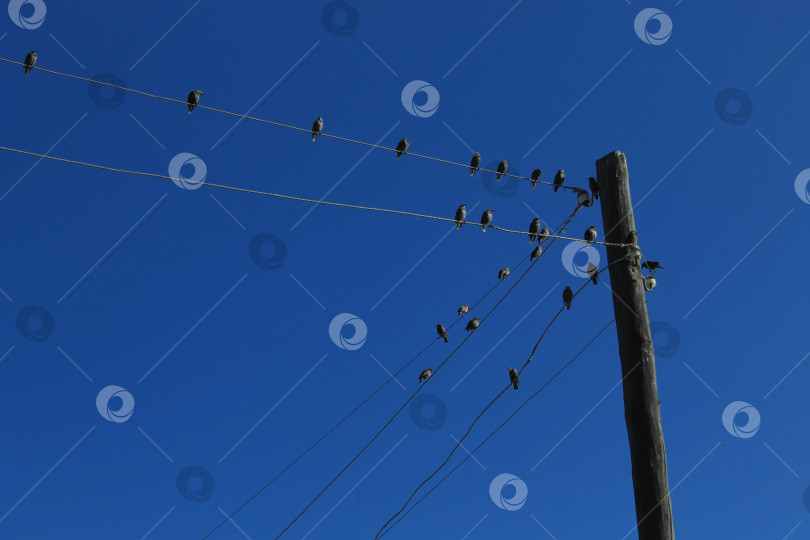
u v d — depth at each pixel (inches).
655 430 403.5
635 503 397.1
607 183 461.4
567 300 543.8
